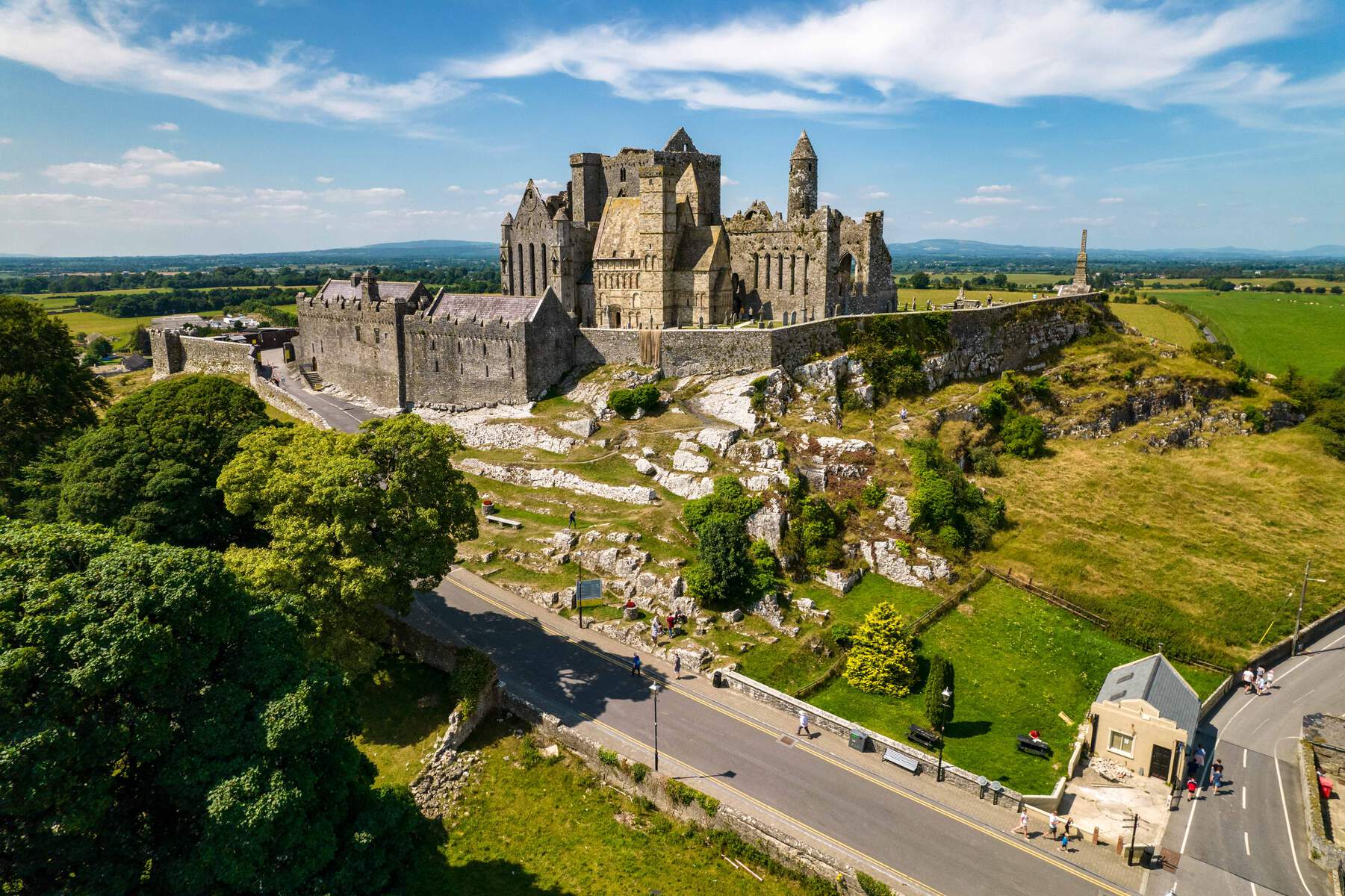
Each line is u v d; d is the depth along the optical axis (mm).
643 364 108062
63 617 34031
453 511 64125
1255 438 122438
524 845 49531
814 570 77125
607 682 62031
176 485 67938
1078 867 46281
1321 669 72438
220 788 35219
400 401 119500
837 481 85438
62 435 88375
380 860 40469
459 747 57000
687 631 68688
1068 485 100938
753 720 58438
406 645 65938
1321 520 97438
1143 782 55656
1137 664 62594
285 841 36219
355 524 56750
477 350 110188
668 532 79188
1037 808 51031
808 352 105688
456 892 46094
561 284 124625
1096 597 77562
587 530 80875
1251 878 46750
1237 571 84312
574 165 133500
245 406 79750
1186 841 49656
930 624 71938
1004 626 72750
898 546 79312
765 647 67188
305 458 60906
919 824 48688
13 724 31500
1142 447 114812
